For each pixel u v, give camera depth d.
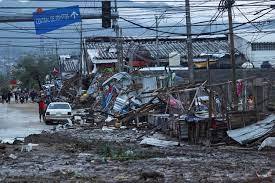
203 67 56.72
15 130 37.16
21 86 129.38
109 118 39.31
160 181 14.87
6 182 14.77
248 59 66.00
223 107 27.19
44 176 16.16
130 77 49.59
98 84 60.56
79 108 59.69
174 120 29.28
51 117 42.34
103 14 29.05
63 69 103.50
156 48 66.31
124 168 17.81
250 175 15.91
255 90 33.38
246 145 24.27
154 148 24.34
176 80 44.19
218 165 18.28
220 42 70.44
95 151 23.38
